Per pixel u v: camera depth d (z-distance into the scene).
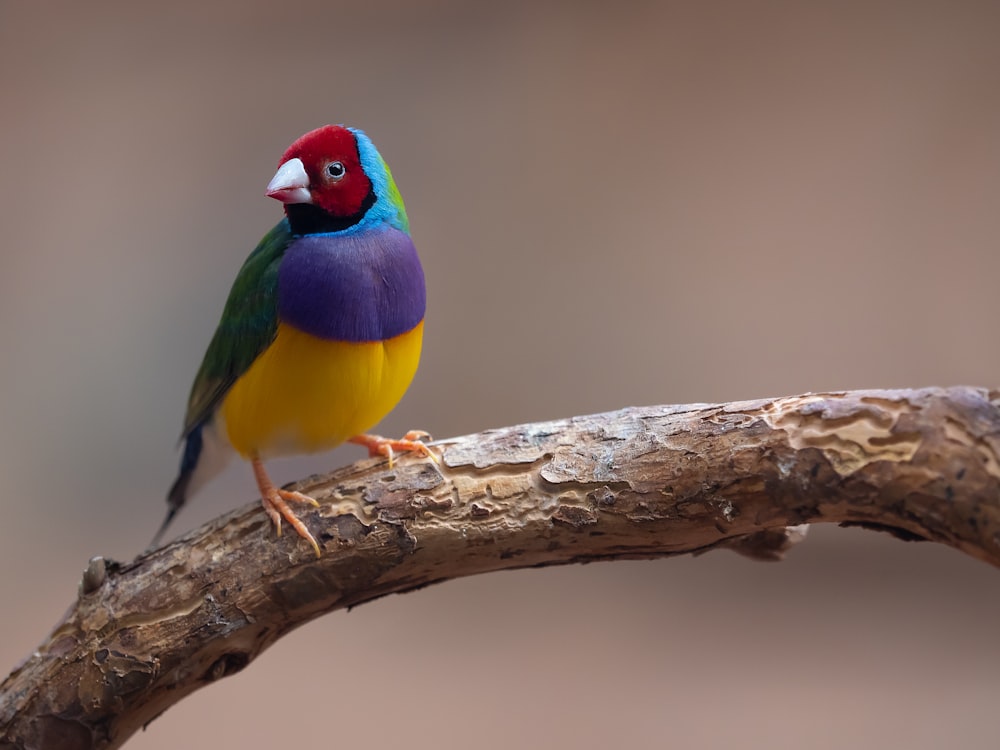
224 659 4.85
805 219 13.16
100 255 13.86
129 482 13.86
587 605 12.18
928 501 3.91
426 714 10.00
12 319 13.72
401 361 5.48
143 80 13.92
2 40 13.66
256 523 4.84
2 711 4.71
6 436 13.64
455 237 13.79
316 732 9.81
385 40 13.79
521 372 13.72
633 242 13.53
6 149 13.75
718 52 13.25
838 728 9.51
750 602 12.05
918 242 12.92
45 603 12.20
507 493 4.64
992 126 12.66
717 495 4.32
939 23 12.80
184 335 13.91
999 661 10.56
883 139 12.96
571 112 13.59
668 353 13.51
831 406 4.14
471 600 12.44
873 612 11.64
